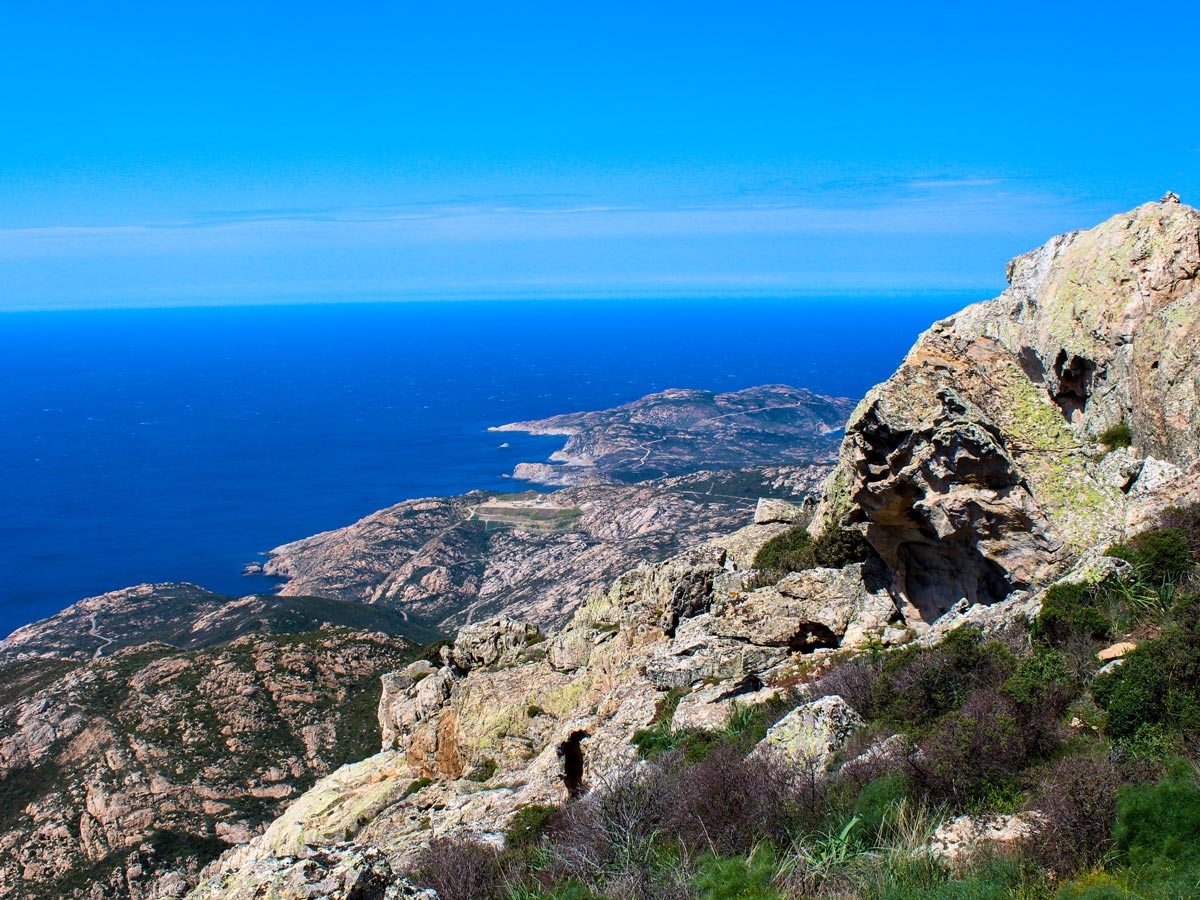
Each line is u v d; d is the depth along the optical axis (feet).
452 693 120.47
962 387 76.28
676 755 62.28
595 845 50.29
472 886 55.21
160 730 320.09
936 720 48.24
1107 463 74.59
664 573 100.53
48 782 306.35
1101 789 35.06
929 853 37.40
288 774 295.28
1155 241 90.02
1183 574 52.90
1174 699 39.11
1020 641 54.44
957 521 71.77
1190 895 29.81
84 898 244.83
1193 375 74.18
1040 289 103.30
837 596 81.51
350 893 35.78
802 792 45.27
